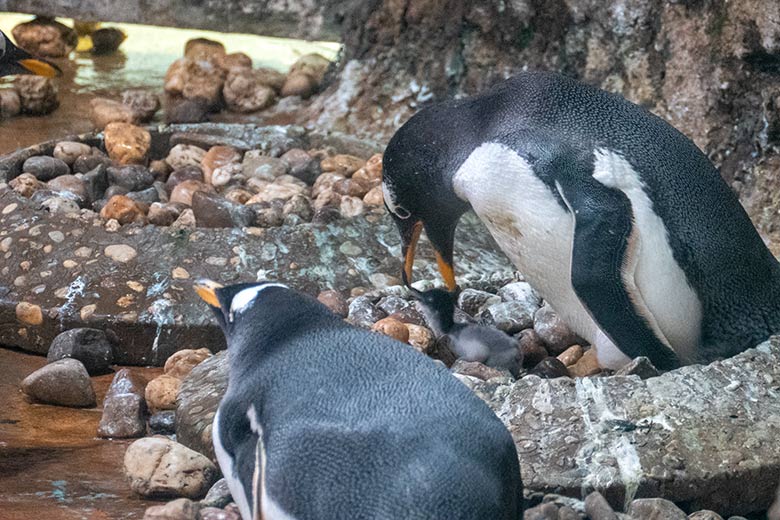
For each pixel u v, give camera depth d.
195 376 6.66
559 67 11.21
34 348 7.95
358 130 12.05
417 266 8.59
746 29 9.50
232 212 8.98
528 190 6.79
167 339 7.82
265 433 4.12
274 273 8.23
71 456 6.19
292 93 13.00
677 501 5.31
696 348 6.96
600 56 10.89
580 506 5.15
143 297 7.91
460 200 7.55
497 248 8.99
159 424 6.58
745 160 9.72
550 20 11.17
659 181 6.68
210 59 13.15
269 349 4.50
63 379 6.98
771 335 6.76
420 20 11.89
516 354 7.21
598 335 7.09
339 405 4.06
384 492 3.74
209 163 10.68
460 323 7.40
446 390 4.12
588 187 6.55
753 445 5.45
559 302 7.27
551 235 6.85
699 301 6.81
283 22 14.80
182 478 5.57
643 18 10.49
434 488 3.71
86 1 14.77
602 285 6.51
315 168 10.70
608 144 6.68
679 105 10.16
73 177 9.80
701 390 5.83
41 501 5.46
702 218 6.75
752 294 6.87
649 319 6.60
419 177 7.55
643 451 5.39
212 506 5.31
